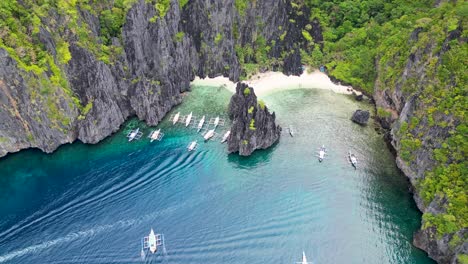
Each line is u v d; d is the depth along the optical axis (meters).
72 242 91.00
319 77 145.25
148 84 124.81
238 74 143.00
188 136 120.31
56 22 116.25
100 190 103.50
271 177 107.06
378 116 126.00
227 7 141.62
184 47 139.88
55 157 114.19
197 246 89.94
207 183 105.12
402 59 124.75
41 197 102.12
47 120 113.06
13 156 114.56
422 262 87.62
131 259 87.38
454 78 101.31
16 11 110.69
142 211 97.75
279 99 135.25
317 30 152.50
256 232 92.94
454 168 91.31
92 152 115.44
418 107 106.69
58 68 114.69
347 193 102.62
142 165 110.69
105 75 120.56
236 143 113.50
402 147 107.06
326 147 116.31
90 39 122.19
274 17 147.12
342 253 89.31
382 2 152.88
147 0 133.50
